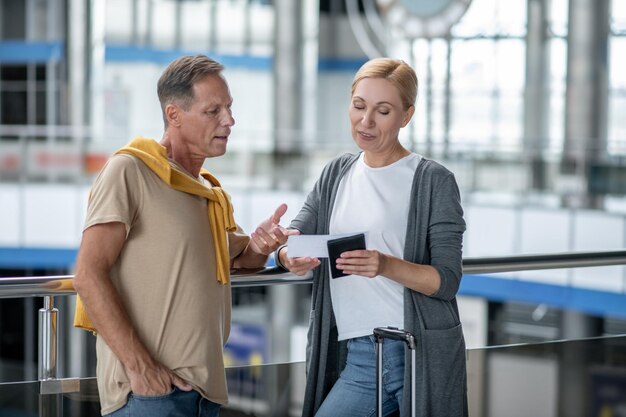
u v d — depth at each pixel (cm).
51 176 1509
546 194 1322
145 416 249
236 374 339
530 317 1480
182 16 2008
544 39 1611
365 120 282
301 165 1689
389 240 287
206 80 255
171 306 250
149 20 1978
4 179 1488
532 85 1625
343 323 296
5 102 1930
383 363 290
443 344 286
